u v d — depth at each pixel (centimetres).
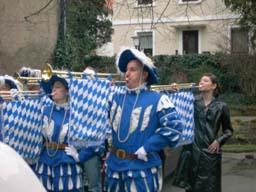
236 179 1024
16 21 1538
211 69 2811
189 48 3466
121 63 473
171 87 585
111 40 3172
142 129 452
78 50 1936
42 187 210
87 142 459
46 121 503
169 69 2948
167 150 871
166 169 868
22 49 1541
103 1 2147
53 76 498
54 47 1583
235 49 2636
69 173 503
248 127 1745
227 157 1303
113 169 460
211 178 667
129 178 450
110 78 477
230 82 2762
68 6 1759
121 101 465
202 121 671
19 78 614
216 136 671
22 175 208
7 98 475
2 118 465
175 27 3406
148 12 1856
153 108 454
